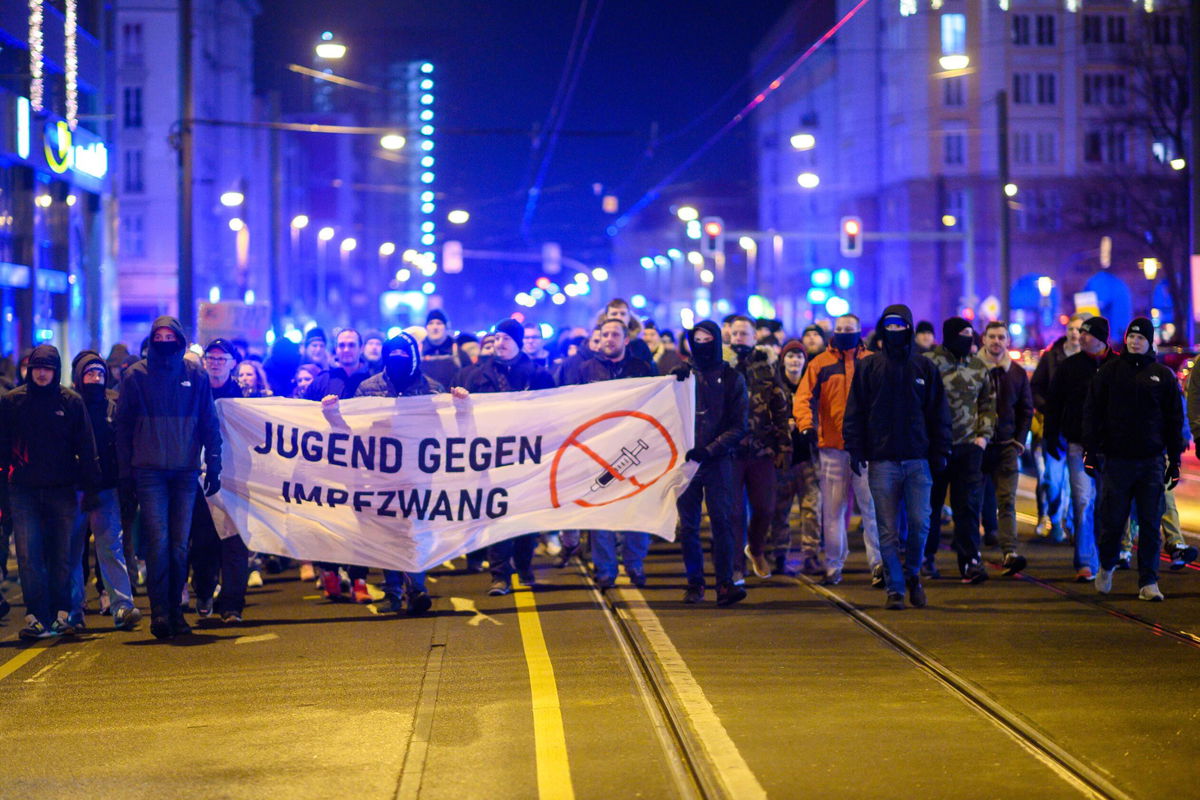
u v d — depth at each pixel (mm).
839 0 85312
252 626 10055
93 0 30688
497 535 10695
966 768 6020
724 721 6898
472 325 131000
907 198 75688
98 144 30234
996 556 12781
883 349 10125
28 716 7363
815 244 89875
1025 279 73438
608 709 7219
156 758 6480
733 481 10555
